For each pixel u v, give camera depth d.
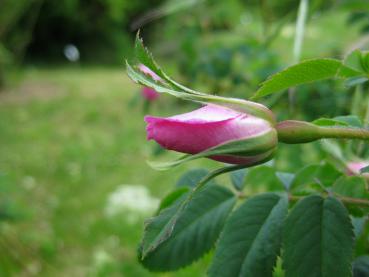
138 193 0.44
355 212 0.09
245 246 0.08
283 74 0.07
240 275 0.08
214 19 0.33
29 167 0.67
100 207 0.56
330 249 0.08
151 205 0.44
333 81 0.20
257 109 0.07
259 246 0.08
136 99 0.26
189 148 0.07
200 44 0.30
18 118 0.87
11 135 0.79
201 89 0.30
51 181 0.63
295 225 0.08
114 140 0.77
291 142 0.07
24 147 0.74
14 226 0.50
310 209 0.08
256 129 0.07
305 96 0.20
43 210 0.55
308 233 0.08
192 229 0.10
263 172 0.10
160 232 0.07
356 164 0.12
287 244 0.08
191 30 0.30
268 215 0.08
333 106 0.20
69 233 0.50
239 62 0.29
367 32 0.22
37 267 0.42
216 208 0.10
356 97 0.15
